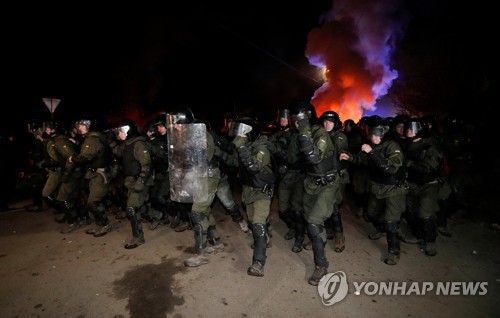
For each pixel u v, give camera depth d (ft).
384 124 12.30
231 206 15.44
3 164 19.58
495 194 22.04
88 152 14.83
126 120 14.48
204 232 12.60
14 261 13.26
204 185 12.37
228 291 10.91
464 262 12.83
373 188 13.21
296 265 12.69
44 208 20.54
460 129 18.10
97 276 12.00
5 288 11.30
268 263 12.85
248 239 15.29
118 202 18.49
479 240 14.88
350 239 15.21
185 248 14.33
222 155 13.46
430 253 13.33
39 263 13.07
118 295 10.78
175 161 12.43
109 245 14.71
